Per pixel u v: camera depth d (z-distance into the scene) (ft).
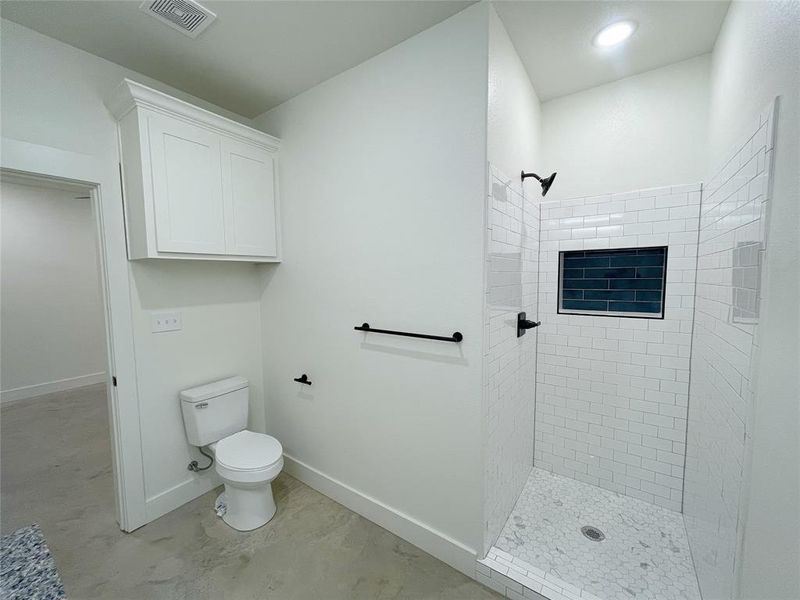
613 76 6.30
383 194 5.64
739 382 3.62
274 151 7.20
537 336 7.52
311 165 6.67
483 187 4.61
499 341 5.33
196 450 6.99
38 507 6.69
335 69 5.94
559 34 5.14
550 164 7.20
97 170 5.50
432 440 5.41
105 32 4.97
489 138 4.61
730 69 4.48
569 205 7.02
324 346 6.83
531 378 7.22
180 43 5.25
